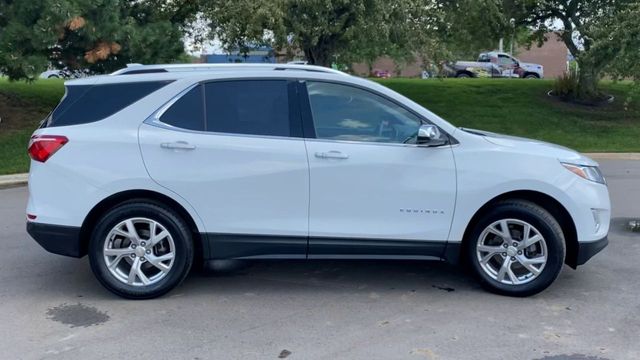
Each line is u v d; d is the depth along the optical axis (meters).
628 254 6.61
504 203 5.16
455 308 4.99
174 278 5.10
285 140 5.09
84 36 13.13
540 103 22.14
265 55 16.39
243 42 14.93
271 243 5.09
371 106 5.21
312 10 13.66
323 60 15.56
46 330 4.53
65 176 5.00
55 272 5.89
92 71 14.52
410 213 5.11
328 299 5.21
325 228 5.09
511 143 5.31
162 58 14.87
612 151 16.62
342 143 5.10
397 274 5.88
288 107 5.16
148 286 5.10
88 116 5.14
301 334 4.48
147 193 5.07
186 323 4.68
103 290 5.39
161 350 4.21
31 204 5.10
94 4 12.67
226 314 4.86
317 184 5.04
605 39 14.04
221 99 5.17
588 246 5.17
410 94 23.45
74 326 4.61
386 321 4.72
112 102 5.16
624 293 5.37
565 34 21.36
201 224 5.07
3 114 16.73
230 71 5.22
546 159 5.14
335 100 5.21
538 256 5.15
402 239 5.12
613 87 24.38
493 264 5.30
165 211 5.05
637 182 11.81
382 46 14.91
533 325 4.65
